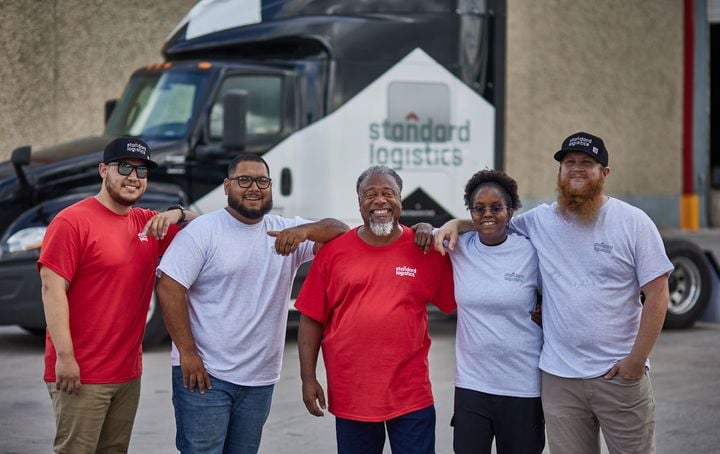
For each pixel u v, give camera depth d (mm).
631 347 4809
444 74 10727
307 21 10344
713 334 10977
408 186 10602
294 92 10273
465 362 4934
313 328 5020
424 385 4902
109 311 4809
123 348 4871
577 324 4770
